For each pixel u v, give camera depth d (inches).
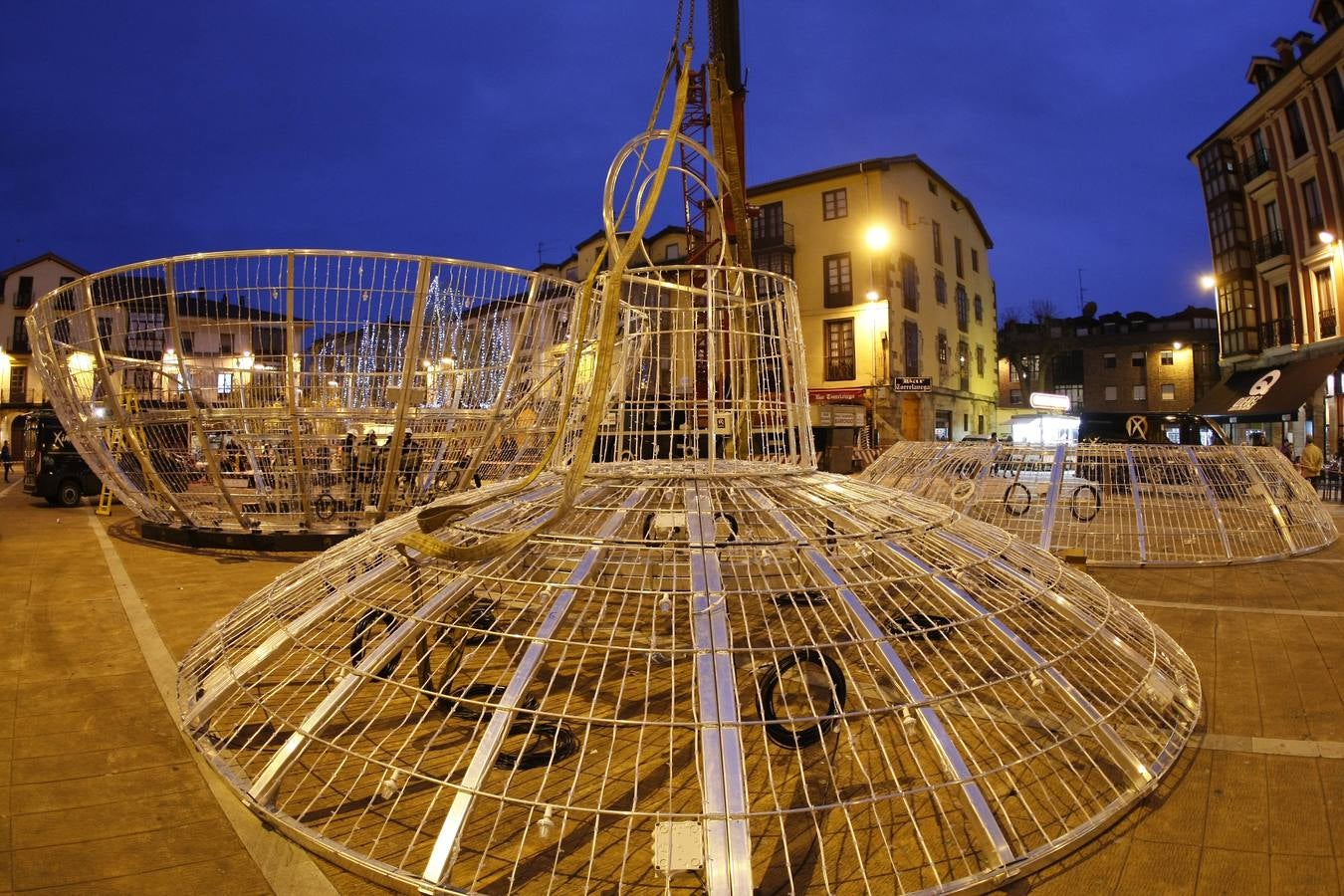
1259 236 986.7
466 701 101.8
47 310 390.9
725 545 120.9
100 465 438.3
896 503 152.0
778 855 95.6
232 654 138.4
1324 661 183.0
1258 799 111.7
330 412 353.1
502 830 101.4
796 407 160.6
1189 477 369.1
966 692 108.3
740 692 148.1
